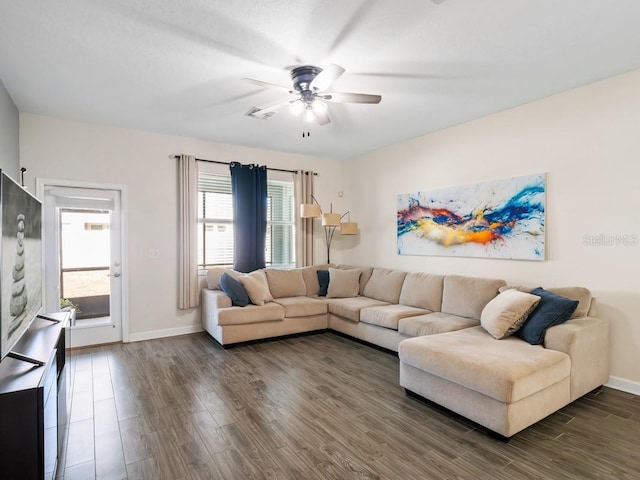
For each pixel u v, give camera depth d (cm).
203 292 482
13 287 179
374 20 222
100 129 428
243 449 218
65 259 415
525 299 293
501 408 224
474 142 412
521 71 292
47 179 398
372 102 293
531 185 358
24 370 169
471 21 223
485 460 208
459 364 245
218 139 493
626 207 298
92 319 432
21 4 205
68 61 273
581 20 223
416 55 265
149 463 205
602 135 311
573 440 229
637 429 242
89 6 208
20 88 321
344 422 251
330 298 510
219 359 379
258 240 530
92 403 278
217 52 260
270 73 293
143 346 426
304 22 224
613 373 306
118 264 444
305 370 349
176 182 477
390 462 206
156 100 351
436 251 456
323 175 611
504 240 381
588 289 314
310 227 581
